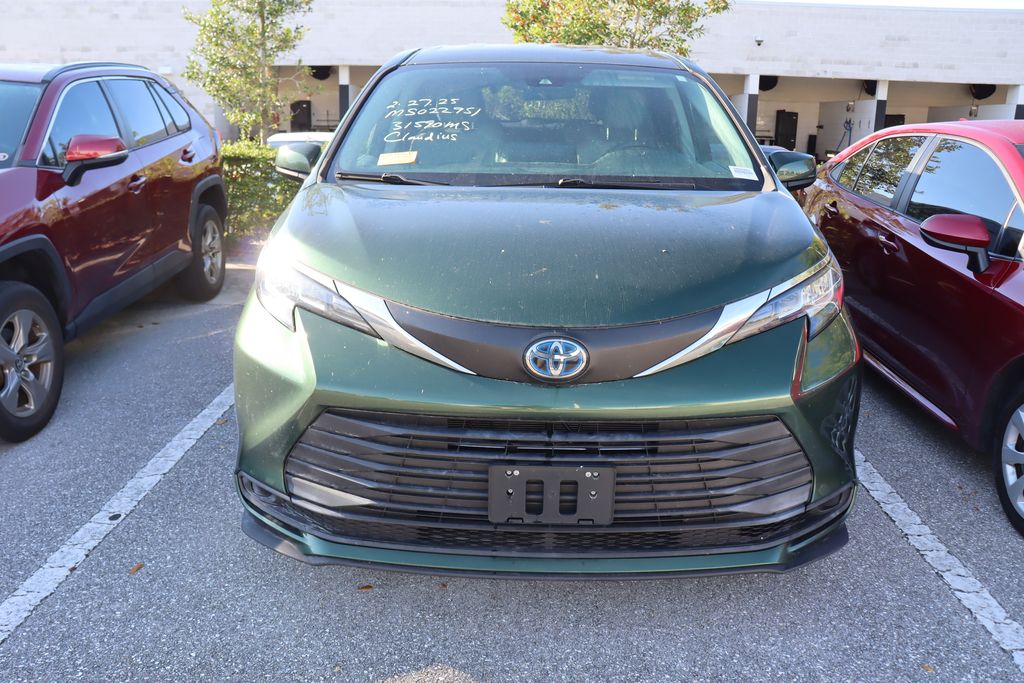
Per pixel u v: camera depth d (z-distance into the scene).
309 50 24.48
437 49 3.79
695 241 2.38
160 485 3.20
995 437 3.10
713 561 2.15
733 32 24.89
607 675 2.19
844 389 2.24
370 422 2.09
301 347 2.17
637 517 2.09
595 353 2.04
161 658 2.23
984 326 3.12
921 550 2.83
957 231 3.13
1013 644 2.33
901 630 2.39
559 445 2.05
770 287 2.23
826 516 2.24
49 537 2.82
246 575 2.62
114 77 4.84
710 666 2.23
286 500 2.20
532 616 2.44
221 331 5.20
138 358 4.67
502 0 24.23
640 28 11.70
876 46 25.27
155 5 23.47
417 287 2.17
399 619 2.42
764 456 2.11
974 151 3.63
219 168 5.96
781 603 2.51
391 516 2.14
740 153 3.15
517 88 3.35
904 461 3.54
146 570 2.64
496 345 2.05
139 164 4.71
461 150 3.06
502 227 2.42
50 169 3.85
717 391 2.06
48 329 3.68
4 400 3.42
